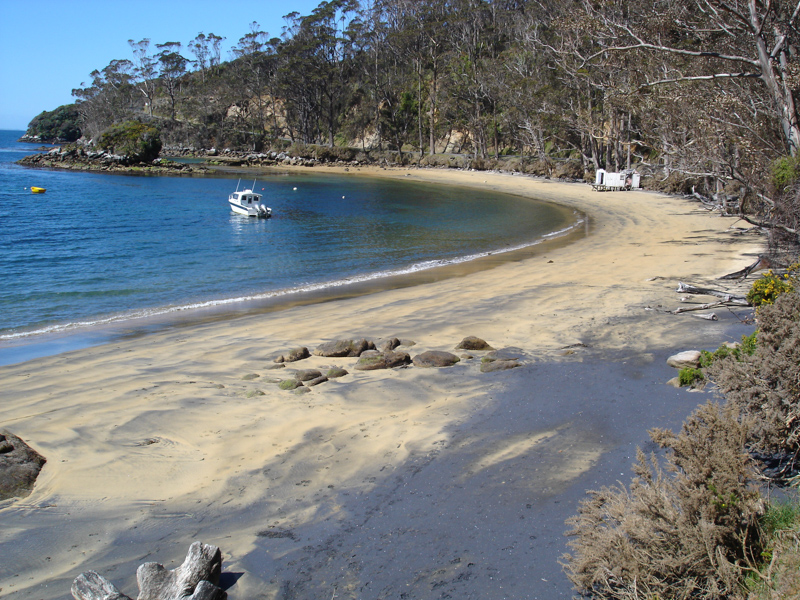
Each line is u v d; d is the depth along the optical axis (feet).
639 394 23.29
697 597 11.02
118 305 49.93
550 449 19.13
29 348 37.35
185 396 25.93
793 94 52.37
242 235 95.86
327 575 13.41
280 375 28.68
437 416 22.47
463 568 13.38
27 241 85.92
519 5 298.76
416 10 313.12
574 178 202.59
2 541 15.07
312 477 18.20
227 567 13.79
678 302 40.34
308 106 345.72
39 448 20.85
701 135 66.28
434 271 64.44
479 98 246.27
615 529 12.19
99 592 12.14
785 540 11.39
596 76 129.70
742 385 17.08
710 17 62.34
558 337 33.09
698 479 11.95
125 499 17.24
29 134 563.07
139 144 266.98
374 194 175.83
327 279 61.52
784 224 48.24
